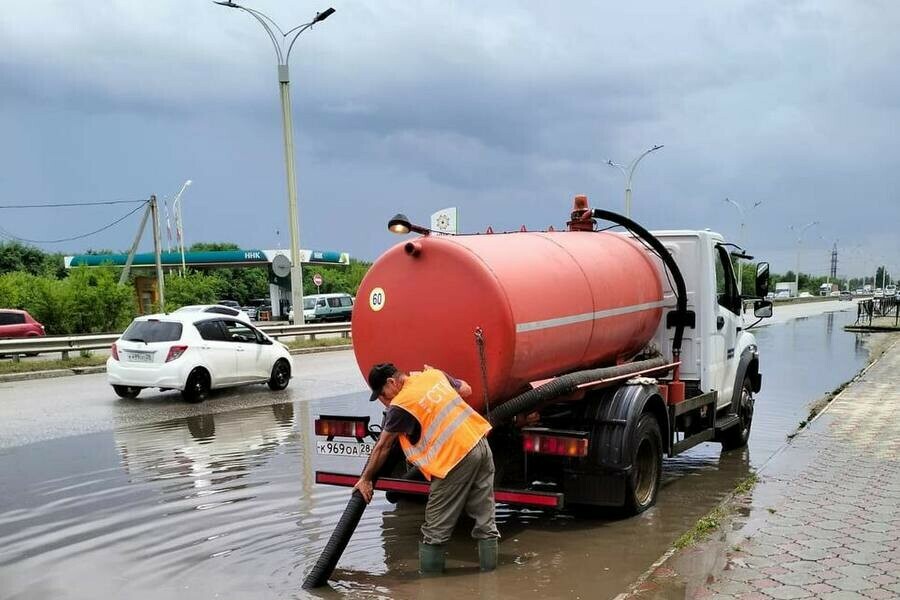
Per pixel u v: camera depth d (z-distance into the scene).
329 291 69.81
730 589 4.58
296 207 25.75
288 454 9.25
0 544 6.02
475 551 5.79
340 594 4.93
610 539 5.98
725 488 7.56
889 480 7.13
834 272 142.88
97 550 5.85
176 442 10.03
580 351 6.60
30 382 17.06
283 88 24.88
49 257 67.31
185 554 5.73
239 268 76.06
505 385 5.79
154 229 33.62
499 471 6.25
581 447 5.73
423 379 5.32
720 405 8.70
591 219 7.84
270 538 6.09
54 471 8.42
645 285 7.60
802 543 5.38
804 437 9.15
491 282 5.64
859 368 17.73
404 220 5.89
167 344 13.52
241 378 14.61
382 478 5.92
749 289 9.95
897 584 4.64
